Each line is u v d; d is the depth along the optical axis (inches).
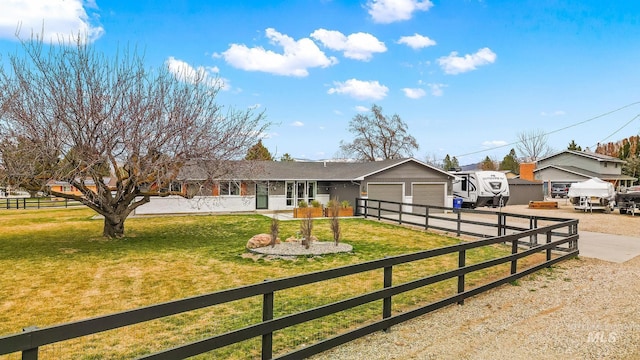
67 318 207.6
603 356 152.3
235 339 125.3
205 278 290.4
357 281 274.7
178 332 180.7
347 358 148.6
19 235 507.8
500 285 250.7
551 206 1017.5
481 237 470.0
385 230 554.6
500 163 2667.3
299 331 179.5
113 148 413.4
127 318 101.3
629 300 226.1
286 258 357.7
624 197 810.2
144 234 517.3
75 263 341.1
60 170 385.7
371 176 800.9
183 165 446.3
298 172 930.1
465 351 156.3
